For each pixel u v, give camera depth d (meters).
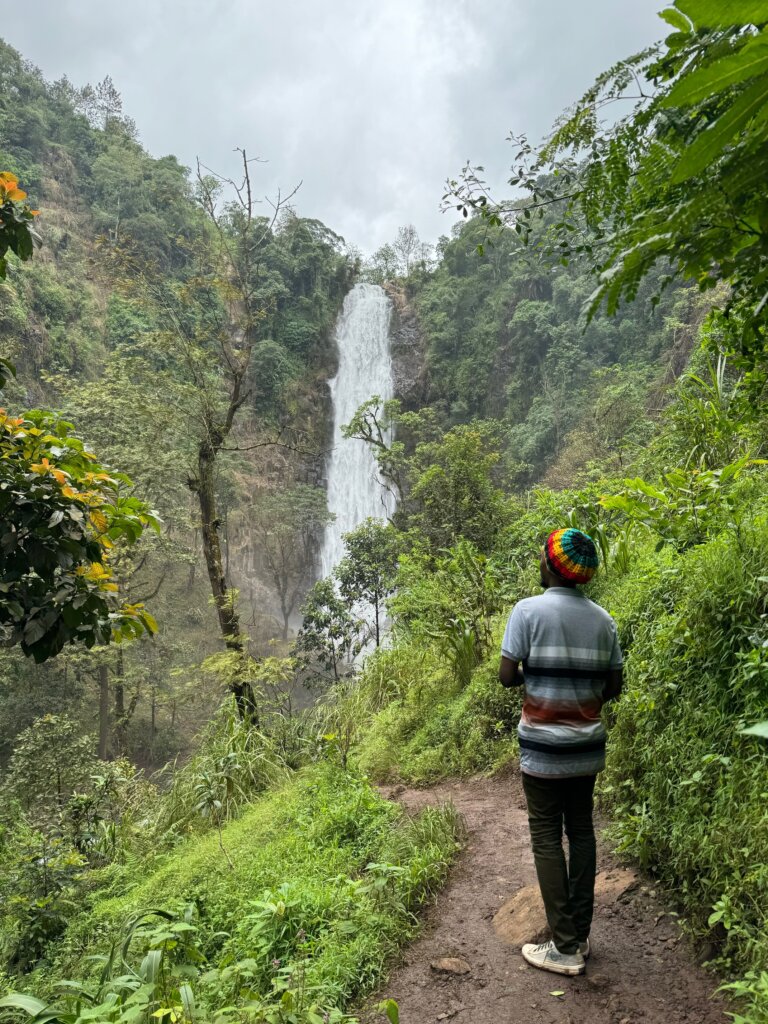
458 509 13.75
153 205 56.72
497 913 3.18
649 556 5.17
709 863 2.68
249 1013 2.46
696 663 3.27
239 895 4.26
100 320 48.91
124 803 9.86
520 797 4.80
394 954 2.99
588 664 2.59
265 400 53.22
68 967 5.18
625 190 2.19
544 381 52.09
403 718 7.21
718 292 18.73
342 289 64.31
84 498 3.24
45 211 52.62
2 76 61.62
